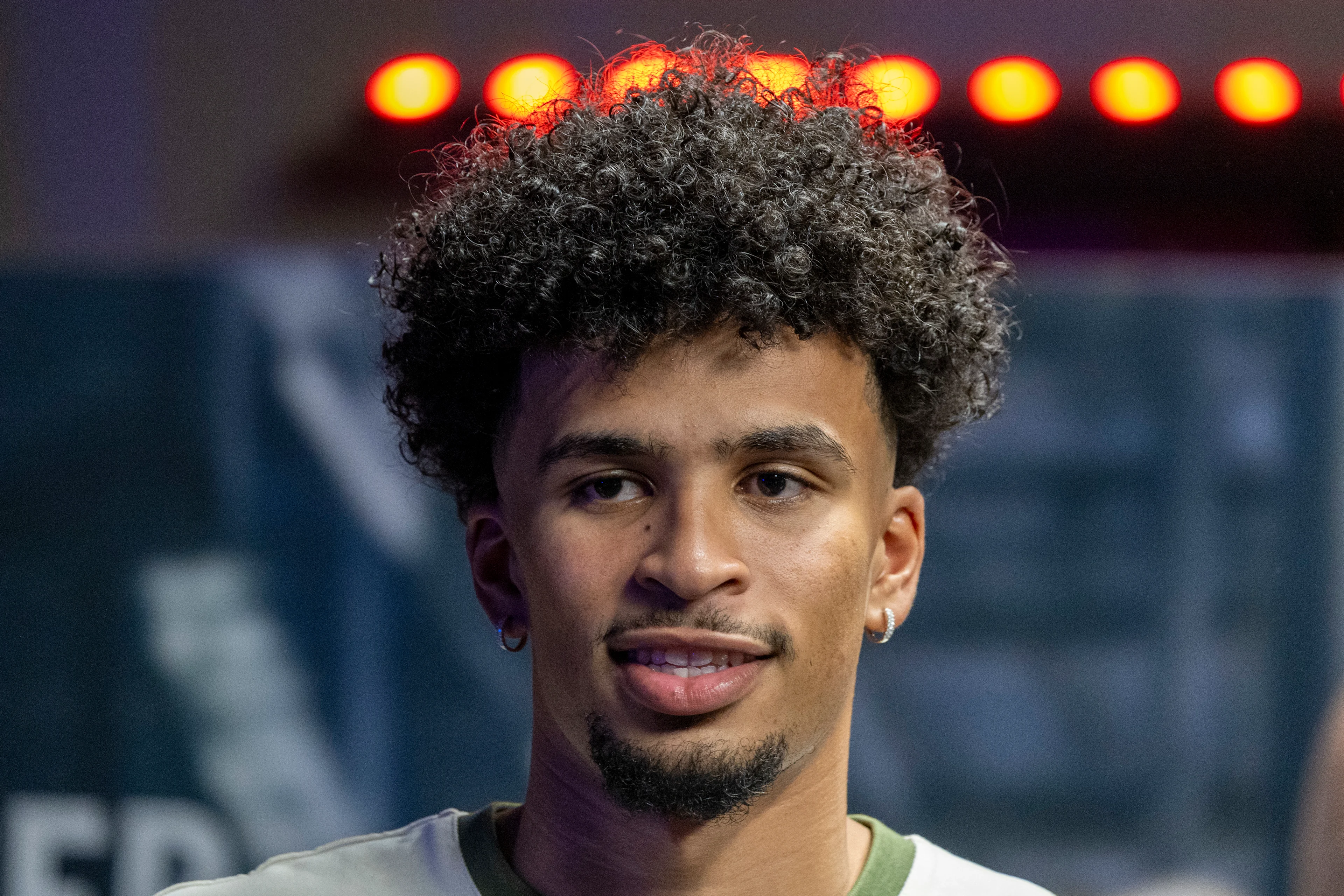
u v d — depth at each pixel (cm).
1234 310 742
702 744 247
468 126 550
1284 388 741
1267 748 738
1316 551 738
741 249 253
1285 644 739
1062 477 746
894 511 287
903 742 748
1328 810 451
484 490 290
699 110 276
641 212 257
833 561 253
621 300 251
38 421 755
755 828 267
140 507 756
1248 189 552
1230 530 744
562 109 301
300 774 754
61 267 746
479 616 757
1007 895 296
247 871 750
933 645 748
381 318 322
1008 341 380
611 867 269
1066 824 743
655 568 244
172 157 573
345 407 751
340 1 558
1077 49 541
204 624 755
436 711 753
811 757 271
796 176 267
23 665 755
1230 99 545
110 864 753
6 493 754
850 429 259
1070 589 745
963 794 746
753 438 247
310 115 566
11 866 752
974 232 326
